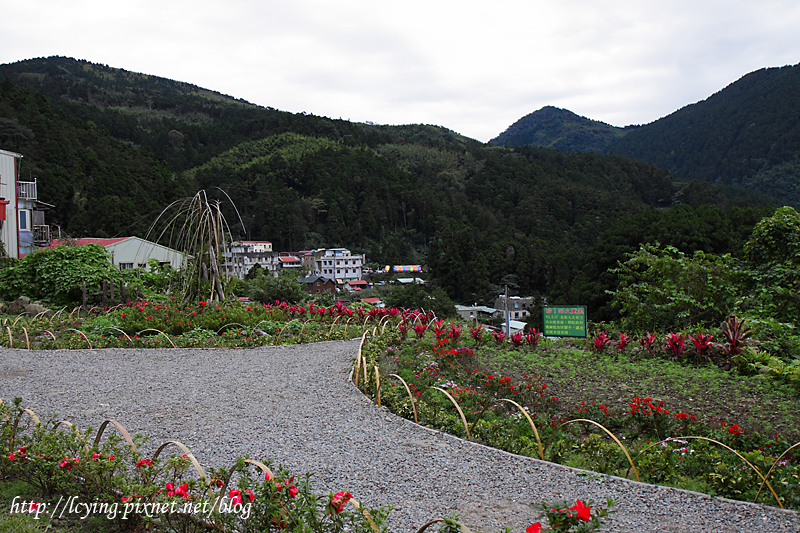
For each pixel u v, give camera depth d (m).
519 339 10.17
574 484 4.02
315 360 8.60
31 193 24.88
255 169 108.25
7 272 14.02
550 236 86.00
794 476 3.91
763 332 9.71
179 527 3.18
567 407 6.37
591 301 27.59
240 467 3.23
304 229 90.56
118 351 9.20
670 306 12.97
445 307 44.34
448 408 6.04
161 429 5.25
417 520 3.43
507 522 3.40
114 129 120.50
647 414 5.42
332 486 3.95
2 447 3.83
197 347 9.68
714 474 4.00
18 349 9.21
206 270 12.43
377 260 89.88
